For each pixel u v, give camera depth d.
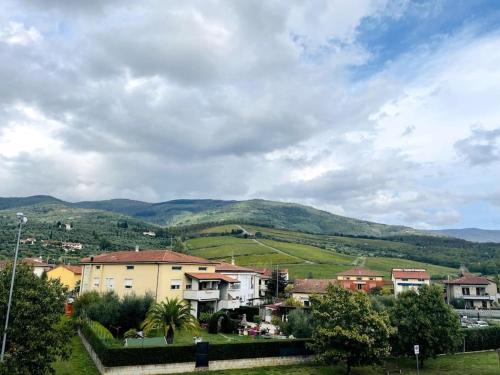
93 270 62.66
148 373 32.75
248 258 143.88
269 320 63.38
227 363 36.03
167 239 192.38
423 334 37.25
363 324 35.28
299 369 36.66
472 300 89.19
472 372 37.25
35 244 153.38
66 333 26.58
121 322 45.22
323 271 130.12
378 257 177.00
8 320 24.56
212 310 61.94
